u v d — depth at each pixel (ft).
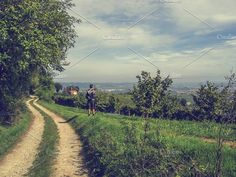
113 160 50.65
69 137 93.40
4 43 90.74
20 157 72.28
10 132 90.89
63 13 126.41
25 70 112.27
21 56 94.48
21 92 128.57
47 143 83.25
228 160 44.70
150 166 44.19
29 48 91.61
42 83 196.85
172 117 132.67
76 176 54.65
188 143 54.03
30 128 115.03
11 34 91.09
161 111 130.41
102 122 90.74
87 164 60.03
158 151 45.29
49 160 65.41
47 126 119.24
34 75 135.74
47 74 142.00
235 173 40.47
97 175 52.39
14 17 88.99
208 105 112.57
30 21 94.38
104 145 61.72
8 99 111.04
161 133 65.26
